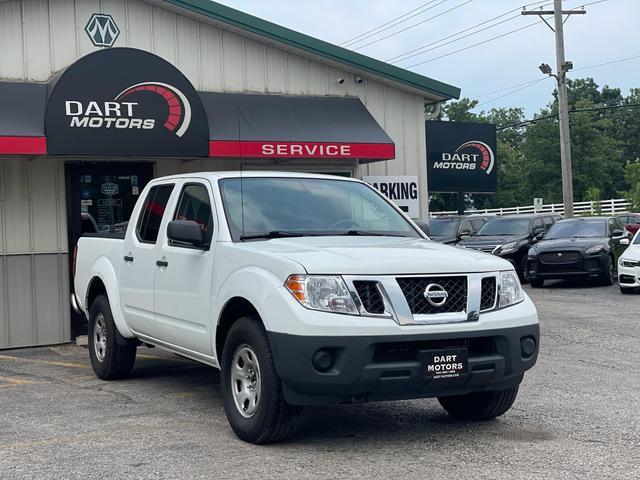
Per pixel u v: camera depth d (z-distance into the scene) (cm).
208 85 1393
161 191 827
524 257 2217
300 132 1349
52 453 612
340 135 1370
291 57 1452
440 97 1544
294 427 608
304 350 566
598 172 7512
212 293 676
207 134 1248
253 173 762
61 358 1136
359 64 1466
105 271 899
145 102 1202
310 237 693
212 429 679
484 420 697
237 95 1393
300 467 561
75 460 591
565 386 839
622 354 1039
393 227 752
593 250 1995
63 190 1288
